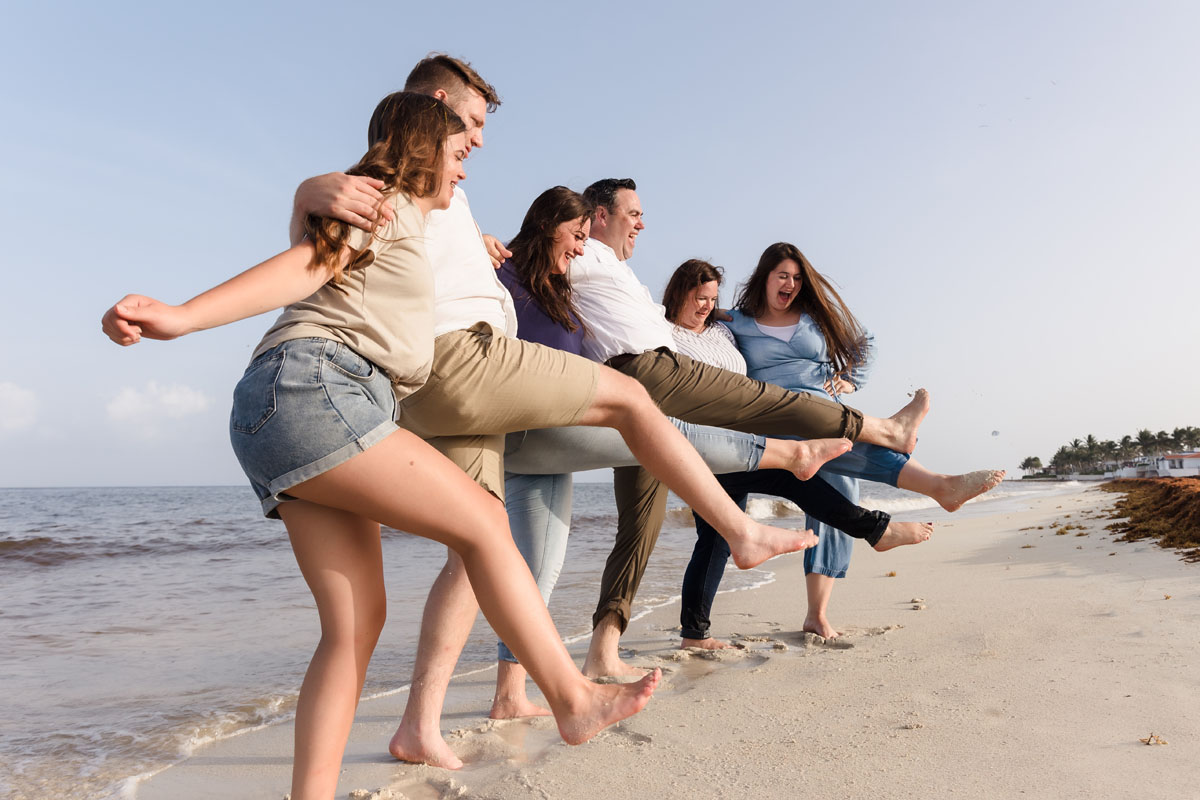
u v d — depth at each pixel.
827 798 2.12
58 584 9.44
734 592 7.04
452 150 2.18
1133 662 3.24
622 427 2.47
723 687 3.45
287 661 4.78
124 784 2.61
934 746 2.46
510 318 2.79
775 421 3.35
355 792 2.35
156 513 30.11
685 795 2.21
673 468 2.42
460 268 2.43
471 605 2.77
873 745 2.52
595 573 9.05
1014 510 23.58
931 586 6.33
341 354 1.80
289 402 1.74
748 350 4.48
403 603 6.98
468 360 2.29
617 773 2.42
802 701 3.12
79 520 24.75
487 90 2.94
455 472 1.86
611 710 1.86
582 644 4.85
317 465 1.74
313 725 1.80
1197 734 2.39
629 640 4.90
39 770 2.78
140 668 4.63
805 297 4.52
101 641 5.56
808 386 4.46
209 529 19.84
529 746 2.82
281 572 10.58
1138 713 2.62
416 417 2.38
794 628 5.03
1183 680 2.94
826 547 4.58
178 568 11.31
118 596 8.20
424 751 2.66
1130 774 2.13
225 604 7.48
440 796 2.37
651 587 7.70
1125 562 6.55
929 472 3.49
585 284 3.37
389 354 1.90
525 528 3.39
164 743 3.07
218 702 3.74
